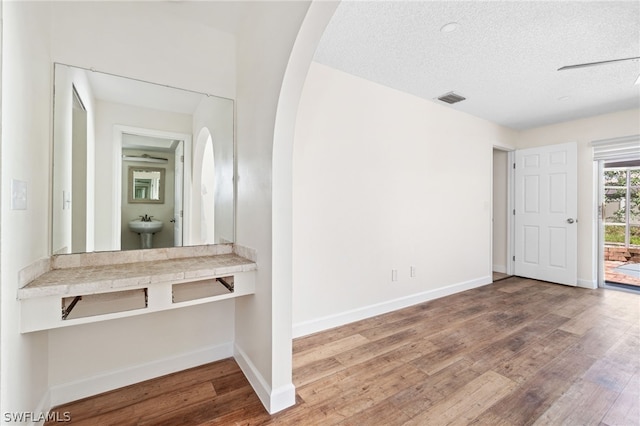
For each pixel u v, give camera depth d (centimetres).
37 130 132
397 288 298
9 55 101
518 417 147
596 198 382
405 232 304
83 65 160
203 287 176
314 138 240
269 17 155
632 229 479
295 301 233
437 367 192
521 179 439
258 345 167
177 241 194
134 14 174
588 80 271
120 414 146
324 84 245
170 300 148
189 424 141
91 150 166
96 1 163
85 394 159
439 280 338
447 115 343
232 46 207
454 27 195
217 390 167
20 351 115
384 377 180
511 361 199
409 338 233
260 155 167
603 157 371
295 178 231
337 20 187
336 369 189
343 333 242
